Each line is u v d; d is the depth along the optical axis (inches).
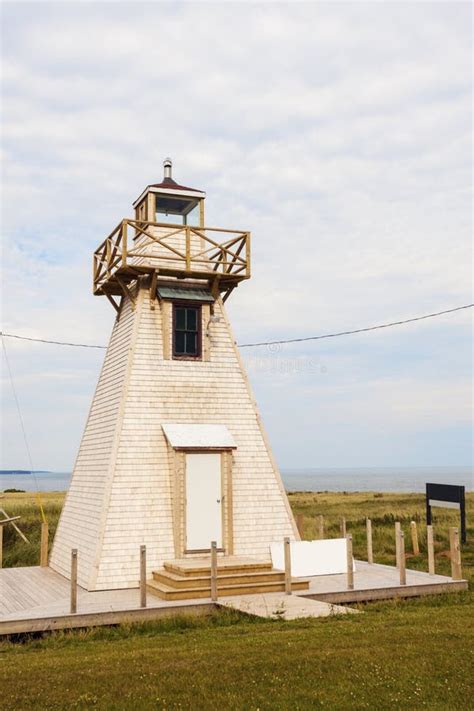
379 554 1002.7
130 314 846.5
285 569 652.7
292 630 490.6
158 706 336.5
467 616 532.4
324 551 754.8
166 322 816.3
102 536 721.6
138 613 581.6
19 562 993.5
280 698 340.8
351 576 654.5
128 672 388.8
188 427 787.4
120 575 716.0
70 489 901.2
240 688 356.8
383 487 6240.2
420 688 347.6
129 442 764.0
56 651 481.1
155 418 784.9
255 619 555.5
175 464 754.8
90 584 701.3
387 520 1433.3
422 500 2180.1
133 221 805.2
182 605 597.0
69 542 832.9
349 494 3009.4
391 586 661.9
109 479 742.5
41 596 668.1
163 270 802.8
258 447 818.8
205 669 388.2
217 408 815.7
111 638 530.6
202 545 755.4
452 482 7554.1
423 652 404.8
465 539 1052.5
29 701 346.9
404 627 480.1
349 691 346.6
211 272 825.5
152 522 745.6
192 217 885.2
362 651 410.3
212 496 767.7
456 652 402.6
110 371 864.3
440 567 863.1
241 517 786.8
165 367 807.1
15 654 482.6
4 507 1758.1
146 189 865.5
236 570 677.3
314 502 2265.0
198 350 831.7
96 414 874.8
